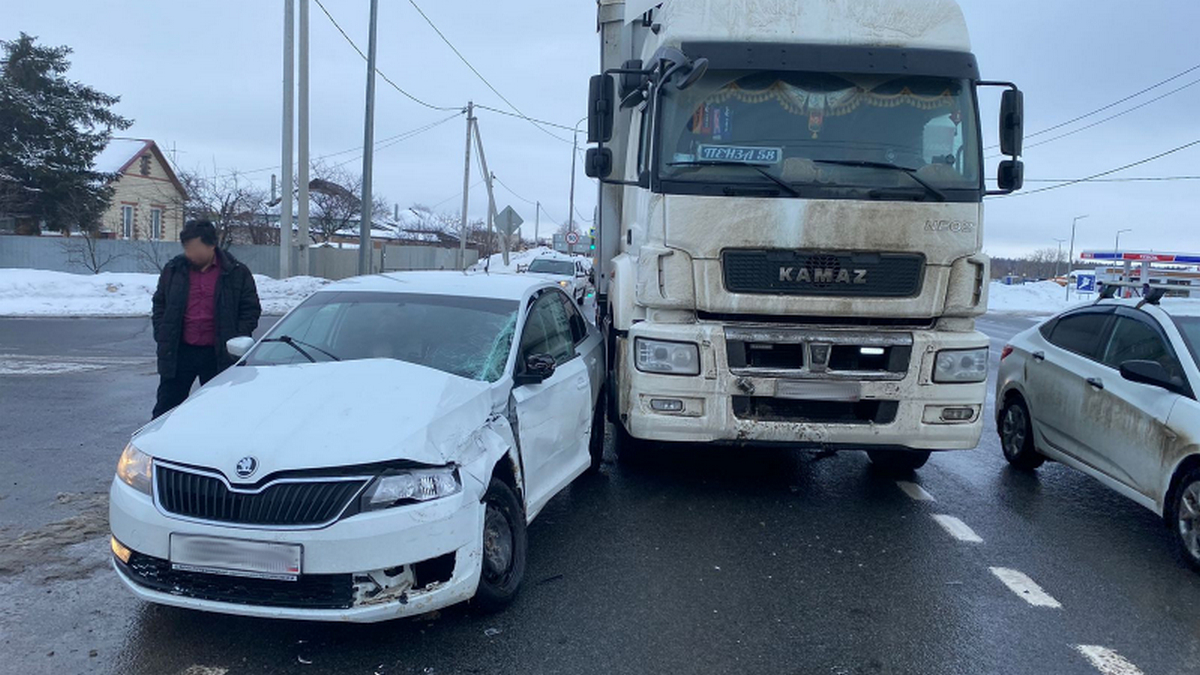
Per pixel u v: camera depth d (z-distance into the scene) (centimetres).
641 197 636
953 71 607
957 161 601
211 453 374
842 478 721
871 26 609
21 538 514
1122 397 606
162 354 608
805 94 599
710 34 604
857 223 576
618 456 741
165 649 385
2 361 1223
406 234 6912
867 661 394
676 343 586
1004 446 793
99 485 627
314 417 398
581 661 386
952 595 475
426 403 417
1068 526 609
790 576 496
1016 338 799
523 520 462
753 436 592
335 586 362
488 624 421
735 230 577
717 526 584
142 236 4481
